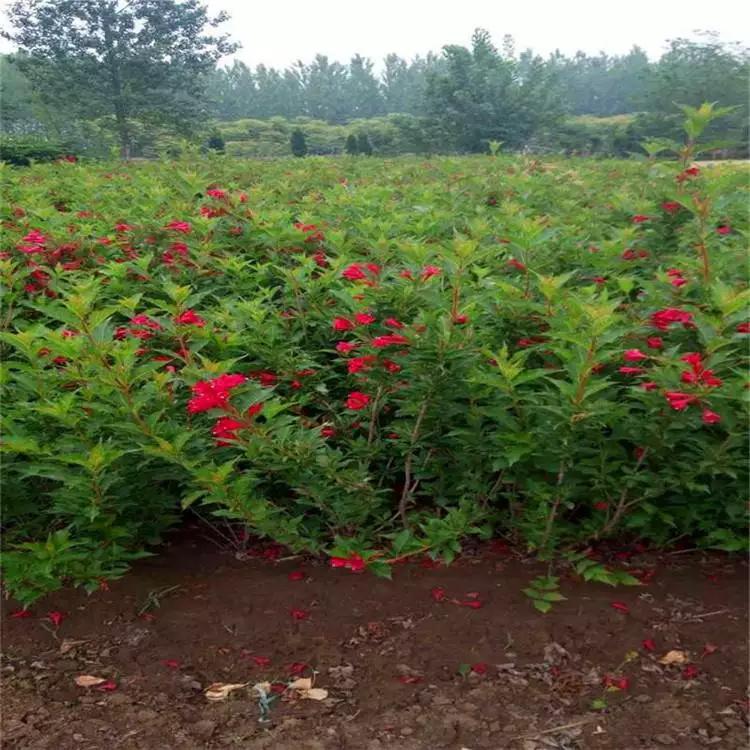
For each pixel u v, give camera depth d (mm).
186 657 3090
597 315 2896
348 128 43625
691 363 2957
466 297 3666
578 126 33438
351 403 3506
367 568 3363
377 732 2711
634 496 3424
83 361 3145
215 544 3812
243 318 4020
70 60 26953
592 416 3053
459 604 3297
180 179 7637
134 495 3385
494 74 32750
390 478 3812
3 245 5324
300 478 3305
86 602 3396
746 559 3594
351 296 3812
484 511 3521
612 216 5742
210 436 3383
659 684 2896
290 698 2879
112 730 2746
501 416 3260
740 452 3223
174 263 5117
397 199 7711
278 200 7574
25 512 3387
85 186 7957
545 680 2928
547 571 3500
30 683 2977
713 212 4469
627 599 3322
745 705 2789
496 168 9273
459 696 2861
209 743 2682
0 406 3375
